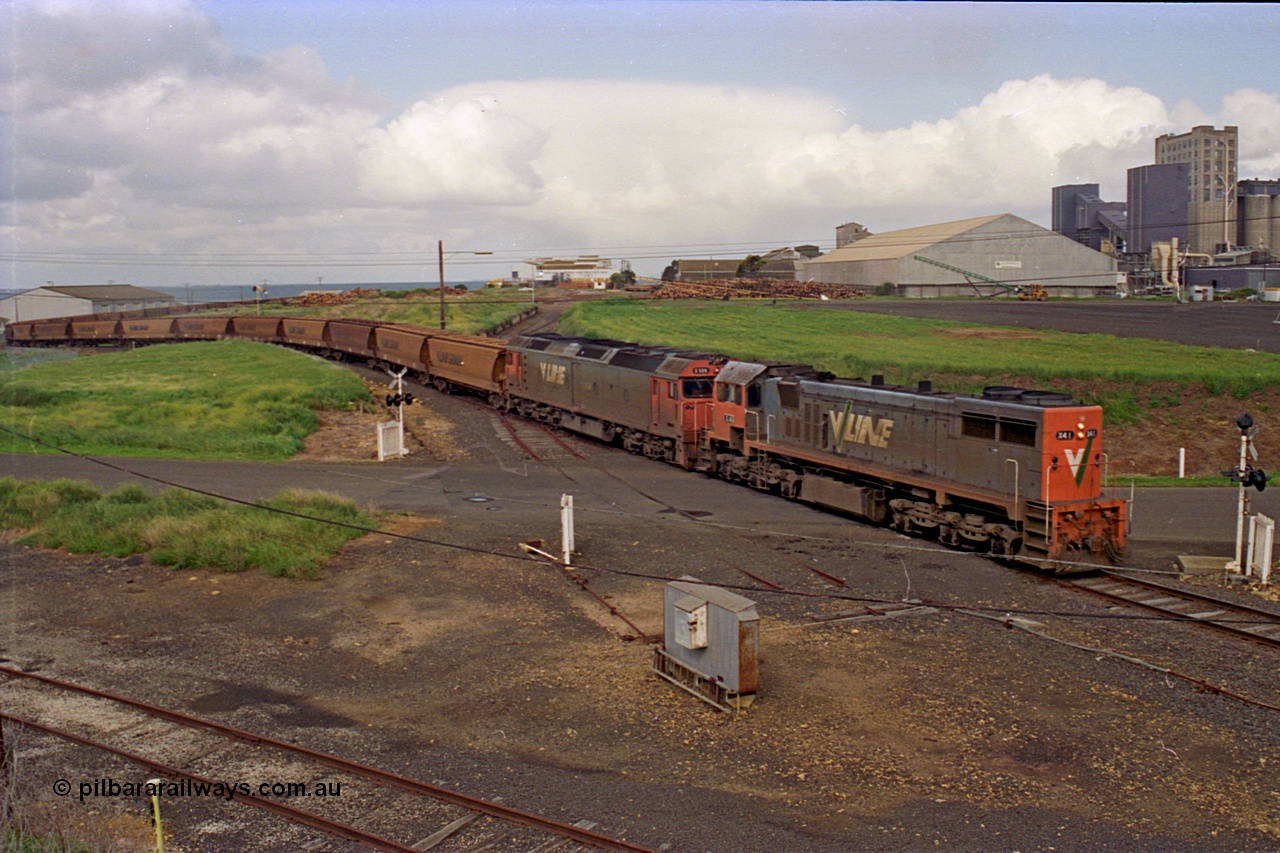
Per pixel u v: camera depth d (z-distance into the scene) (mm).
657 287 136125
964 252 113750
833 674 15242
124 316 100500
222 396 49906
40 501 24906
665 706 14070
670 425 34750
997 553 22047
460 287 149625
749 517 26750
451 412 48219
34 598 19031
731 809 10930
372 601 19016
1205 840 10344
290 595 19328
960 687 14695
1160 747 12672
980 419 22578
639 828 10461
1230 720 13492
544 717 13680
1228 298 105750
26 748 12469
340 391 49969
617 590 19688
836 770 11992
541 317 106812
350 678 15211
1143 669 15367
